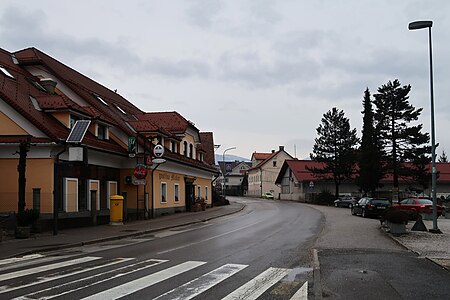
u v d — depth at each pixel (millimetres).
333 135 55875
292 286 8516
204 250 14086
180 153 37938
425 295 7715
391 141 45875
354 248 14203
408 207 30109
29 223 17484
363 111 53656
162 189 33531
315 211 39812
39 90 25859
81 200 23531
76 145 18875
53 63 31297
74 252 14000
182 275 9641
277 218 30734
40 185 20797
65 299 7449
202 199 41875
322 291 8000
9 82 23391
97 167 25375
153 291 8055
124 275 9641
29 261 12070
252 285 8602
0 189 20922
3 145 20922
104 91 37094
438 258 11734
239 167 125188
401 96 44969
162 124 38500
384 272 9891
